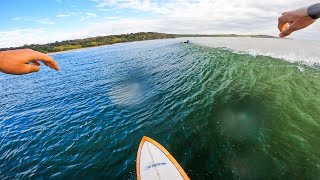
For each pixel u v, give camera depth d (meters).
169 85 22.03
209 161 9.82
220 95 17.03
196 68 28.19
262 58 29.95
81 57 73.25
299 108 13.41
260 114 13.30
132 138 12.62
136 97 20.00
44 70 53.72
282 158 9.40
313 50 38.75
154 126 13.52
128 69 35.75
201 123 13.08
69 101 22.36
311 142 10.20
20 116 19.81
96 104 19.91
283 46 49.81
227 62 29.09
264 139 10.82
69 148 12.66
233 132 11.70
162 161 8.45
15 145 14.22
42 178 10.60
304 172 8.56
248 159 9.61
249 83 18.95
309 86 16.75
